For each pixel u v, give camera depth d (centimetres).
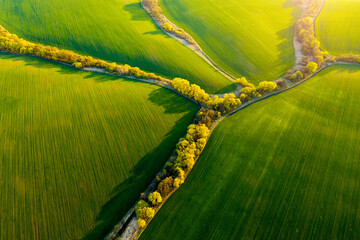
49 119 5300
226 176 4450
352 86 6444
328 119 5553
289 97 6162
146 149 4919
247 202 4122
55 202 4112
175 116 5572
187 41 7994
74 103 5678
